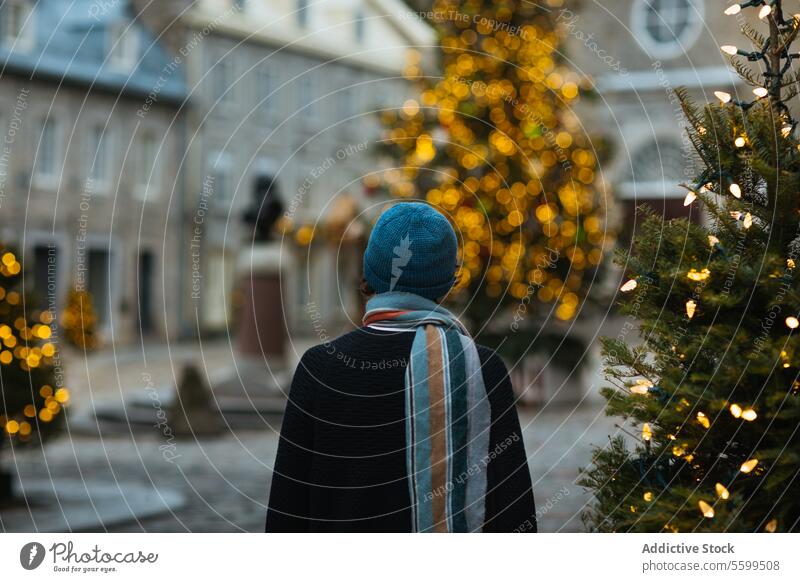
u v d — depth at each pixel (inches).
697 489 93.2
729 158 100.3
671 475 97.8
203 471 436.1
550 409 622.5
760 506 93.4
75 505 334.3
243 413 628.7
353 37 1653.5
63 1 1416.1
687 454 95.3
